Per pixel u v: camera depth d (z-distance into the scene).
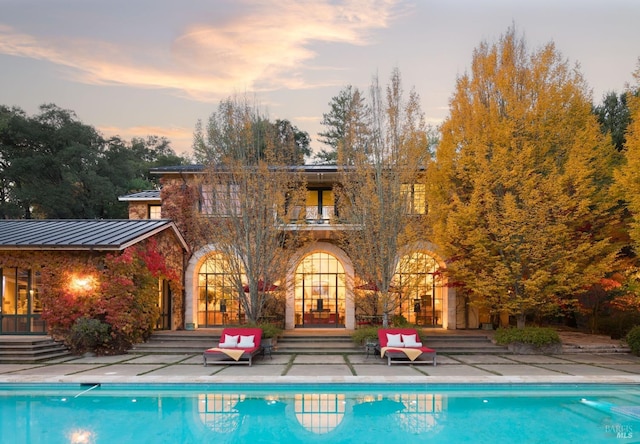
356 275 20.08
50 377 11.32
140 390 10.92
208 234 19.44
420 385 11.00
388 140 18.09
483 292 16.73
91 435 8.05
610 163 18.45
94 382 11.02
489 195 16.44
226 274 18.56
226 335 15.55
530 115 16.97
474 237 16.44
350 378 11.27
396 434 8.14
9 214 40.59
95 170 44.97
